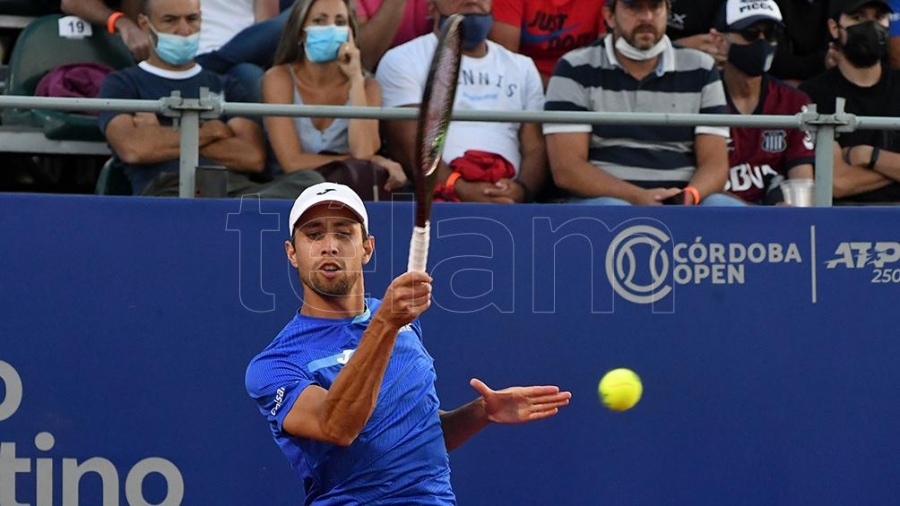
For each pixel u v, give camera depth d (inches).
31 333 773.9
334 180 869.8
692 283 813.9
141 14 949.2
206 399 780.0
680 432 808.9
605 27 1024.2
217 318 782.5
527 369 800.9
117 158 900.0
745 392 814.5
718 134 913.5
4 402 770.8
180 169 794.8
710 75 930.1
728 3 992.9
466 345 798.5
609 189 887.7
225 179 799.7
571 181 893.8
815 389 818.8
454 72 513.3
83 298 777.6
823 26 1077.8
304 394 523.5
